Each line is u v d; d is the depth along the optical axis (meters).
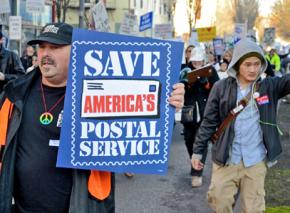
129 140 2.60
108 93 2.58
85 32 2.54
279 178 7.24
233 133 4.20
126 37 2.57
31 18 22.42
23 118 2.74
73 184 2.63
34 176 2.67
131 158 2.61
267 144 4.17
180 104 2.62
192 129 6.69
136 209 5.81
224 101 4.22
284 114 14.84
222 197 4.25
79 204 2.60
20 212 2.72
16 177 2.71
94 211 2.62
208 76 6.50
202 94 6.54
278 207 5.83
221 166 4.24
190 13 37.47
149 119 2.61
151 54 2.60
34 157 2.68
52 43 2.66
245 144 4.19
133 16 15.41
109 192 2.70
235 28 22.16
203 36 19.56
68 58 2.72
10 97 2.72
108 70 2.57
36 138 2.70
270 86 4.20
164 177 7.30
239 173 4.22
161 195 6.39
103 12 11.30
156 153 2.62
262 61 4.18
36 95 2.77
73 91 2.55
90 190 2.61
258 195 4.20
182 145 9.67
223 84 4.29
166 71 2.61
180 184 6.95
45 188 2.67
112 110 2.58
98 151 2.58
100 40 2.55
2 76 5.68
